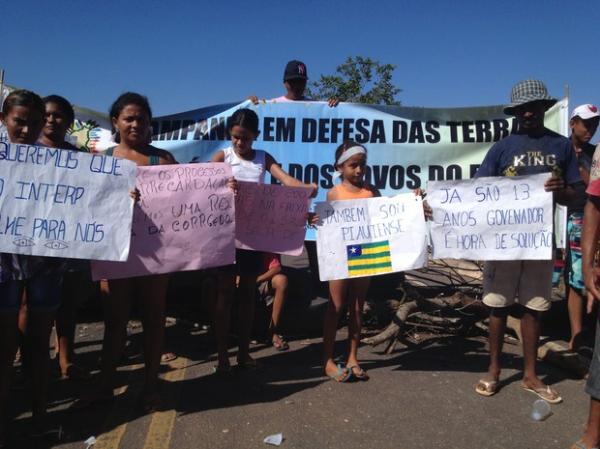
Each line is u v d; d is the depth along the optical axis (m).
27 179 2.92
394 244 3.91
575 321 4.47
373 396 3.71
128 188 3.10
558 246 5.32
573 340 4.46
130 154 3.45
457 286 5.74
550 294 3.70
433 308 5.20
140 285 3.45
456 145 5.85
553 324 5.48
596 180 2.69
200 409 3.45
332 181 5.85
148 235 3.31
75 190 3.00
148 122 3.44
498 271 3.71
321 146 5.87
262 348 4.88
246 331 4.24
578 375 4.15
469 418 3.38
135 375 4.09
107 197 3.05
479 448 3.00
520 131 3.85
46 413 3.33
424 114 5.88
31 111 2.91
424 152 5.86
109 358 3.47
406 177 5.87
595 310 5.29
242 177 4.16
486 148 5.81
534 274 3.68
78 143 5.71
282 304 4.87
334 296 4.01
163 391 3.76
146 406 3.37
